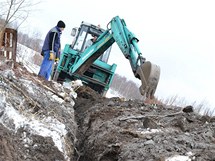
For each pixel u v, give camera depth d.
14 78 6.55
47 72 9.86
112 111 7.32
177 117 6.42
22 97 5.89
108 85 11.76
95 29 11.93
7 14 7.42
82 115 8.02
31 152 4.45
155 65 6.80
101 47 9.50
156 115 6.78
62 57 11.74
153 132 5.53
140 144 4.92
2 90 5.49
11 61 7.95
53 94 7.66
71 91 9.56
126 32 8.35
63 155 4.78
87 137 6.27
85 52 10.21
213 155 4.43
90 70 11.68
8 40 8.49
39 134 4.85
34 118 5.40
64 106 7.31
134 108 7.46
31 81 7.39
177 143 4.91
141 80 6.97
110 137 5.50
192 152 4.57
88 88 10.41
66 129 5.89
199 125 6.17
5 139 4.13
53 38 9.67
